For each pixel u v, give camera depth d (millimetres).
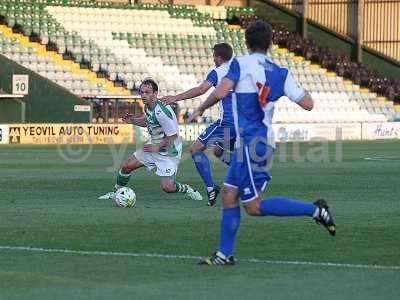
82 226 27891
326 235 26281
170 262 21750
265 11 114750
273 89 21062
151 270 20719
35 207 33188
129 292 18312
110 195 36250
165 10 107062
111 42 100500
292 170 53344
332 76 109500
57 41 97188
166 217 30328
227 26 110750
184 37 106062
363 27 111938
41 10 98688
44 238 25391
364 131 99125
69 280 19484
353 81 109688
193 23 108062
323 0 112625
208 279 19734
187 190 36688
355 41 111312
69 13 100312
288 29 113688
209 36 107875
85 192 39094
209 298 17812
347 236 26172
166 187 36344
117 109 91688
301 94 21109
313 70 109375
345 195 38625
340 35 112000
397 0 110375
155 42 103562
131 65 99812
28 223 28562
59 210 32219
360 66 110750
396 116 109000
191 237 25672
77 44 98188
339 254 23109
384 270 20938
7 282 19250
